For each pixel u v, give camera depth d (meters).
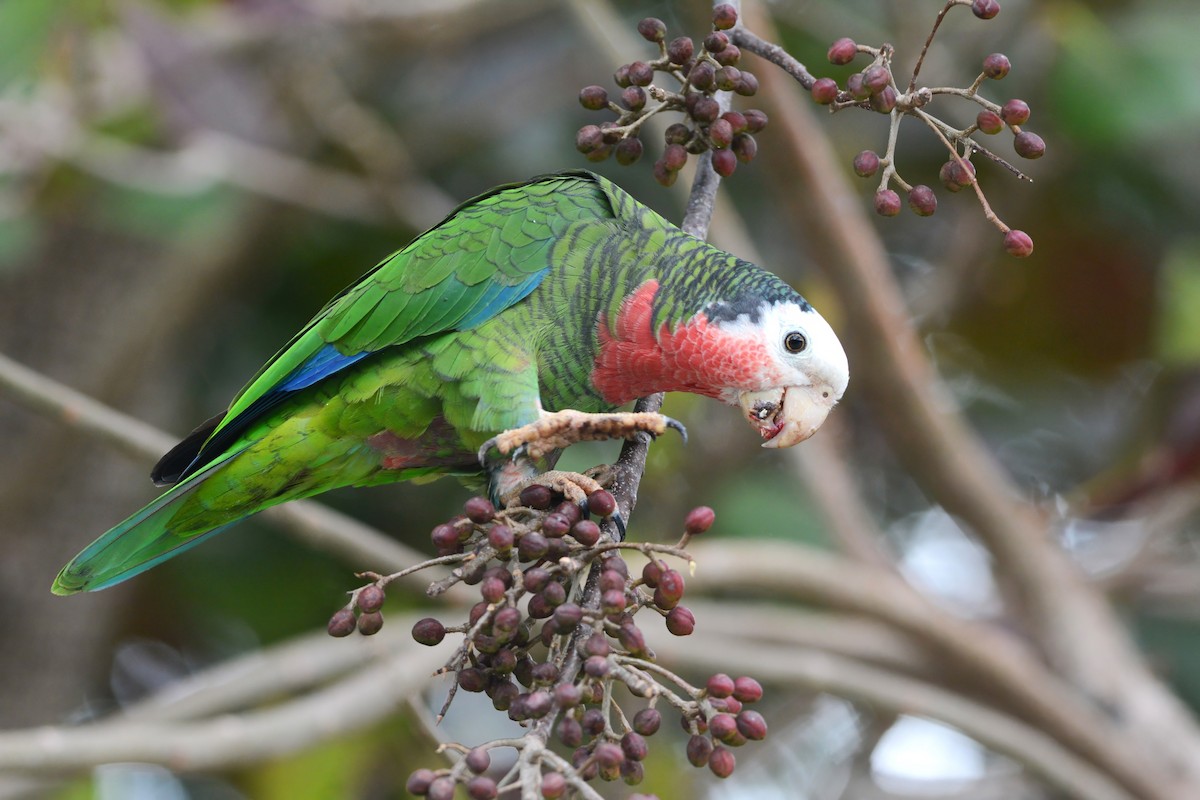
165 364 11.35
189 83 9.86
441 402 6.53
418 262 6.57
